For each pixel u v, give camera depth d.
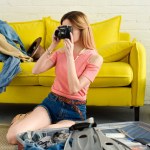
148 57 3.37
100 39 3.02
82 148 1.29
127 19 3.37
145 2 3.33
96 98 2.54
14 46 2.86
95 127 1.54
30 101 2.62
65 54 1.93
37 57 2.89
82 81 1.85
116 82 2.44
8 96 2.64
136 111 2.59
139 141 1.50
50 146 1.42
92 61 1.90
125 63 2.53
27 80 2.53
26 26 3.24
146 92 3.38
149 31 3.36
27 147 1.38
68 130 1.54
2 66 2.55
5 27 2.96
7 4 3.44
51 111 1.98
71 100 1.92
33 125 1.86
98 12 3.39
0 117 2.79
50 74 2.48
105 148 1.29
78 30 1.88
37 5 3.43
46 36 3.20
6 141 2.13
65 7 3.42
